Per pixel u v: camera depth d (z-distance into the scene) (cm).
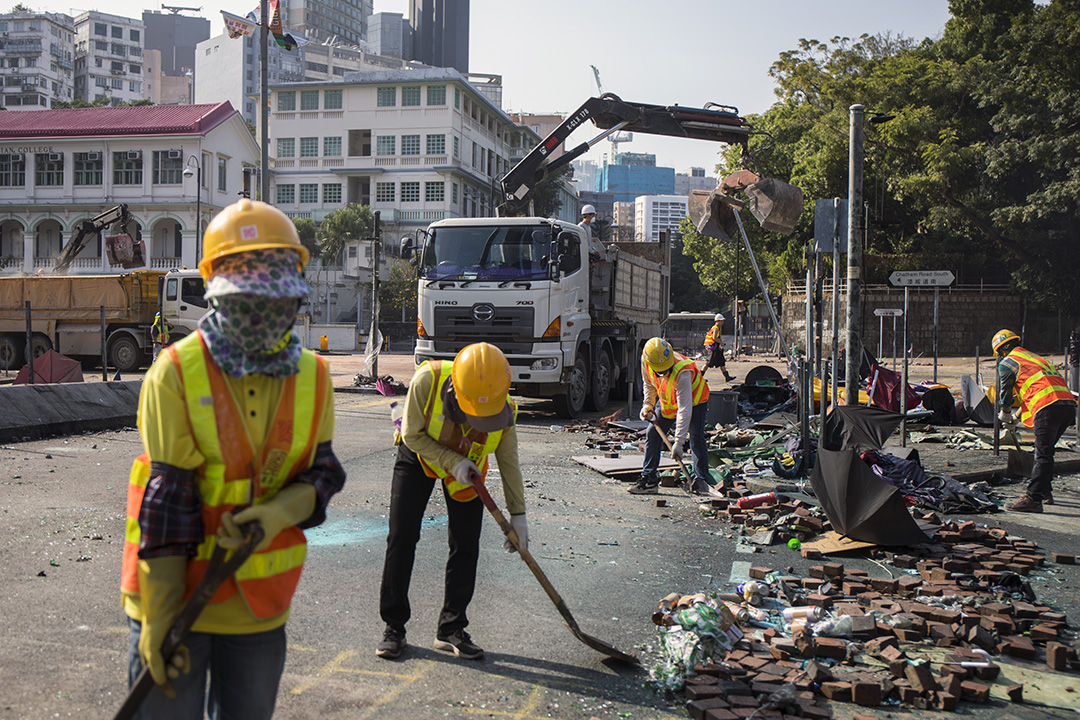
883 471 767
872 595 480
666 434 777
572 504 730
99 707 320
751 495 752
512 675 368
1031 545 610
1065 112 3456
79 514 629
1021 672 393
